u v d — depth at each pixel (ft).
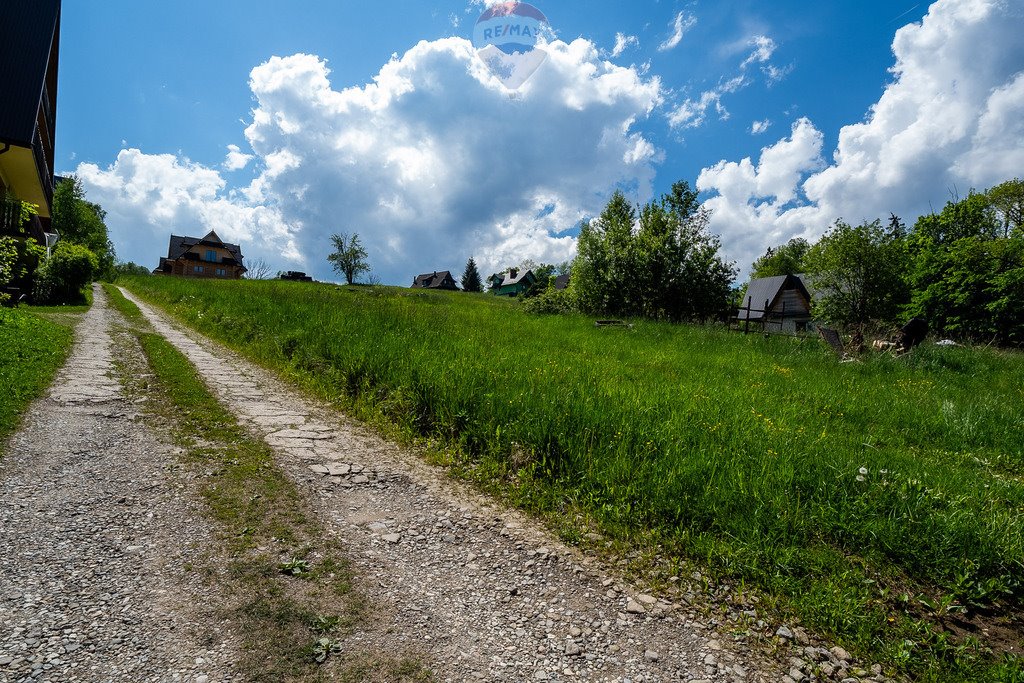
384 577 8.64
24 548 8.35
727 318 78.38
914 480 12.22
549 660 6.97
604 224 79.56
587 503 11.84
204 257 224.74
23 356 21.99
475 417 16.10
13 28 50.52
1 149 49.44
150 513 9.94
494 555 9.80
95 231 193.98
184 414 16.93
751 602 8.61
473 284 301.84
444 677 6.40
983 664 7.32
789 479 11.65
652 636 7.67
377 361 21.86
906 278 77.25
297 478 12.48
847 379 29.94
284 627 7.03
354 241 214.07
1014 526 10.52
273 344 30.42
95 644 6.34
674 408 16.90
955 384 30.60
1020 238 68.54
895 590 8.98
